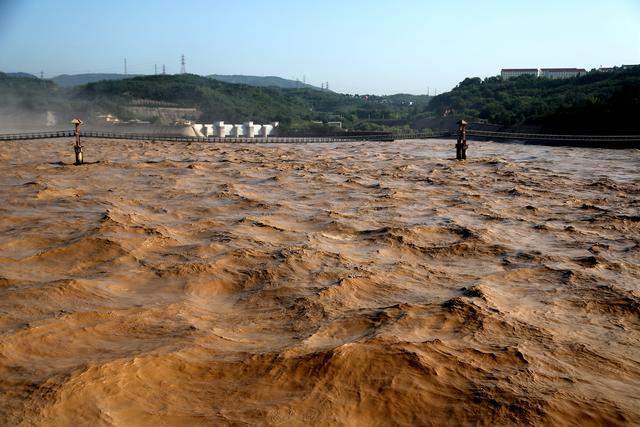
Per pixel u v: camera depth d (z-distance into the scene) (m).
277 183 35.12
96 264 15.94
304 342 10.20
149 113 183.25
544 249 17.80
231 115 181.25
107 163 45.78
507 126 111.38
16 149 63.62
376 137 96.88
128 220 21.59
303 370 9.05
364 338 10.27
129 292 13.59
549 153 65.12
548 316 11.76
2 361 9.31
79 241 17.72
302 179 37.25
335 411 7.95
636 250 17.47
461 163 49.72
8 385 8.48
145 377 8.77
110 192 30.38
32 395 8.12
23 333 10.36
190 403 8.12
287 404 8.09
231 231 20.03
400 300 12.93
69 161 50.31
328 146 81.12
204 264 15.47
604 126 84.38
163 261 16.14
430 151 71.25
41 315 11.72
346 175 39.94
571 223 22.12
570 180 36.66
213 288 13.99
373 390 8.47
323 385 8.64
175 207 25.78
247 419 7.69
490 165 48.25
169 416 7.75
